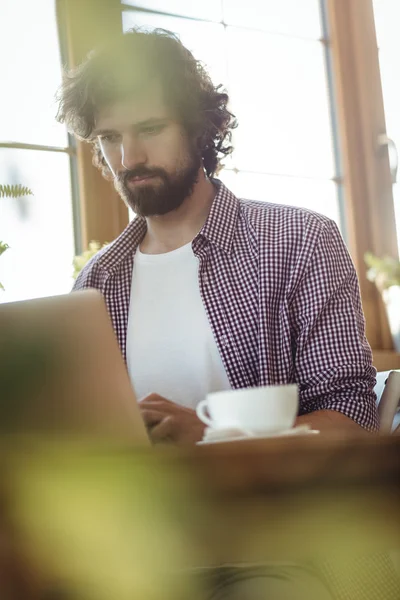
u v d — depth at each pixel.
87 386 0.97
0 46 3.34
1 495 0.56
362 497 0.62
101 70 1.86
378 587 1.39
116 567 0.60
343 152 4.08
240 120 3.86
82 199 3.41
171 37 1.96
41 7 3.42
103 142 1.90
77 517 0.57
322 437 0.62
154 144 1.83
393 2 4.24
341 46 4.12
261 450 0.59
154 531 0.59
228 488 0.59
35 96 3.38
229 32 3.87
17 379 0.49
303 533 0.62
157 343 1.82
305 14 4.09
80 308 1.00
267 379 1.73
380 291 4.02
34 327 0.50
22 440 0.59
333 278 1.77
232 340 1.78
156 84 1.84
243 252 1.82
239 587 1.17
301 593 1.17
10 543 0.57
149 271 1.89
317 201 4.03
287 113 3.98
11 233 3.28
